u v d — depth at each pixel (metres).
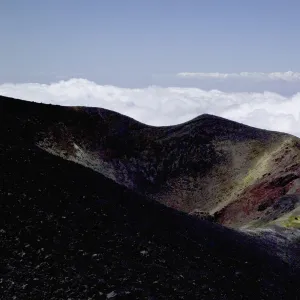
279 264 35.09
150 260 23.03
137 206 31.41
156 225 29.44
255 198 73.75
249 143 93.50
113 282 18.73
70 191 27.03
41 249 18.56
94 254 20.36
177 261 25.03
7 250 17.44
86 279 17.95
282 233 45.16
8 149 30.00
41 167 28.88
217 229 36.69
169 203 83.06
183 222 33.53
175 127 99.25
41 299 15.48
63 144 78.50
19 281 15.89
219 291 23.97
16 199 22.11
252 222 63.34
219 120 101.19
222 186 85.00
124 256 21.97
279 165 79.69
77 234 21.67
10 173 25.38
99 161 83.75
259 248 36.91
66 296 16.23
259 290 27.81
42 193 24.44
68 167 32.03
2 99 75.06
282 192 72.00
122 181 83.38
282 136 92.31
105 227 24.23
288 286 31.42
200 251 29.12
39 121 77.62
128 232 25.50
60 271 17.66
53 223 21.44
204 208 81.19
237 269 29.52
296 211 54.59
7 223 19.34
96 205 27.00
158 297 19.31
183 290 21.44
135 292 18.64
